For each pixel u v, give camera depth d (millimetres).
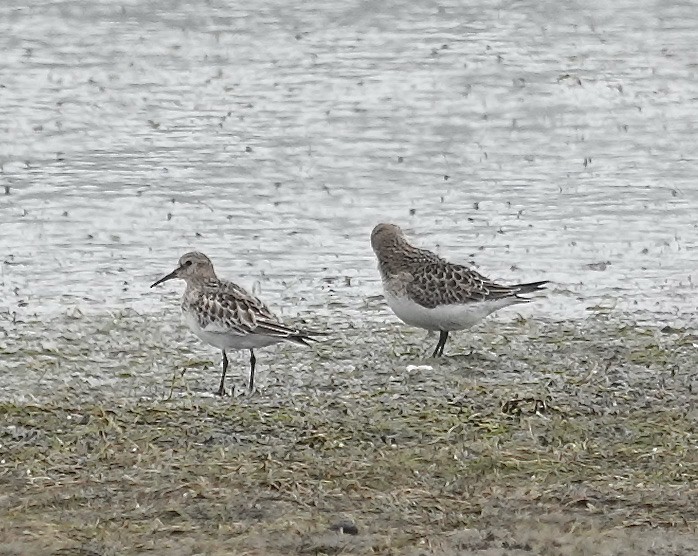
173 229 19562
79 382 13742
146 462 11203
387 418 12367
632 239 19172
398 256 15055
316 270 17969
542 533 9789
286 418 12344
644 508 10305
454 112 24812
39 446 11633
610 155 22906
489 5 29547
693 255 18500
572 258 18391
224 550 9508
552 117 24625
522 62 27172
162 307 16438
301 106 25078
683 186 21422
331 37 28422
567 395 13070
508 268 18016
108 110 24812
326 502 10422
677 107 25094
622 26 28719
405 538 9734
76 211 20203
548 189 21344
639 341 15055
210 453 11477
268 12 29359
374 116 24609
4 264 17922
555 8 29484
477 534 9773
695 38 28359
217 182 21594
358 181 21781
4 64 27000
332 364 14320
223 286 14250
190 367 14312
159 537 9773
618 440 11797
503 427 12125
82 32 28391
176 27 28719
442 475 11000
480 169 22312
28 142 23109
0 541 9695
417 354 14672
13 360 14422
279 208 20578
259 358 14555
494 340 15156
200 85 26203
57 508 10336
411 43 28156
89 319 15914
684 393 13148
